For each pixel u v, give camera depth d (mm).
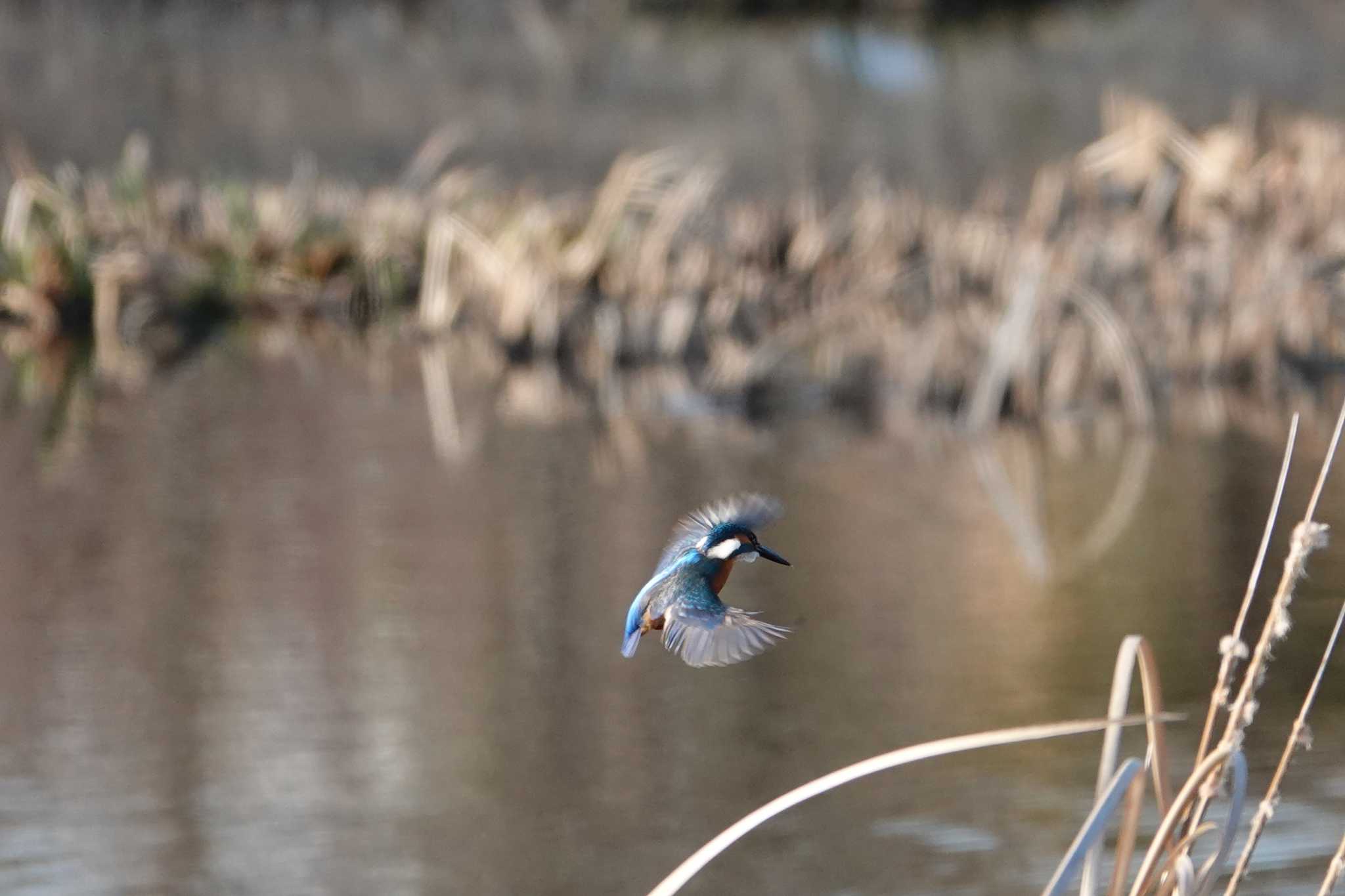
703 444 18000
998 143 37281
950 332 20531
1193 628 11719
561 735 10055
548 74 41406
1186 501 15227
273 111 36969
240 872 8219
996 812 8906
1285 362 21609
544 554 13641
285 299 26734
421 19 45625
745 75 42781
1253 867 8109
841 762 9625
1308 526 5254
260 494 15633
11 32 40938
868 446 17969
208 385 21109
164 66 39500
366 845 8641
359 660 11289
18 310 25312
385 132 36000
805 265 24906
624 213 26781
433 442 17984
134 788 9336
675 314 23125
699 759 9641
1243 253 23125
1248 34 47312
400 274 26859
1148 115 26672
